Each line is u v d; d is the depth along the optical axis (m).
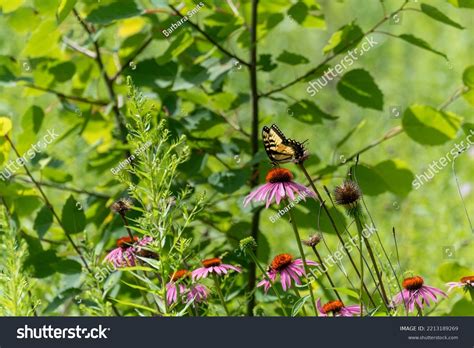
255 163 7.69
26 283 5.54
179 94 7.75
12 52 16.20
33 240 7.56
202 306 6.09
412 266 9.74
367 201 11.56
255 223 7.74
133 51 8.31
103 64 8.51
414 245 10.28
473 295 5.86
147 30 8.33
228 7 7.84
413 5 18.08
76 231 7.60
